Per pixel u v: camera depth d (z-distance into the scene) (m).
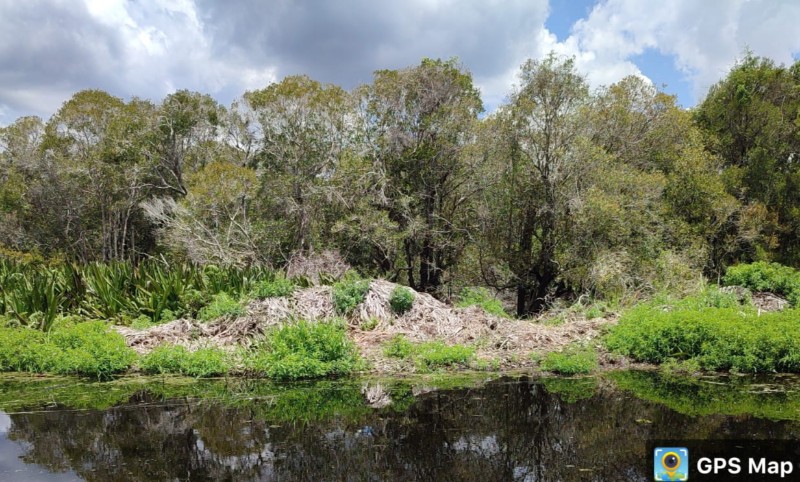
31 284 11.70
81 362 8.14
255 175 20.03
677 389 7.68
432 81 19.47
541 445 5.82
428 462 5.40
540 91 17.06
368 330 9.77
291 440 5.93
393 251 19.61
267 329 9.28
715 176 19.84
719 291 12.09
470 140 19.17
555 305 15.23
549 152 17.42
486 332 9.88
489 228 19.41
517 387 7.77
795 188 22.56
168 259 21.27
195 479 4.94
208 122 25.45
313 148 20.70
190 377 8.12
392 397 7.36
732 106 23.30
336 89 20.62
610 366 8.83
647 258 16.12
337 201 19.36
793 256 22.58
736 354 8.62
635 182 16.53
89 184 26.98
